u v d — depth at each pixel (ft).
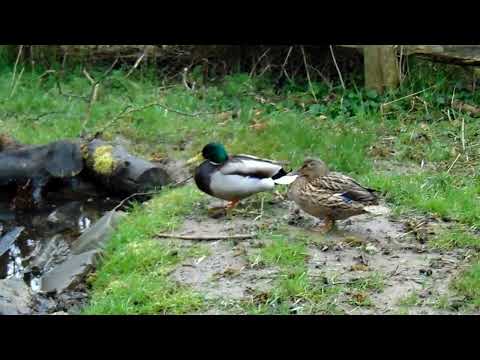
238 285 15.79
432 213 18.19
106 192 21.40
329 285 15.62
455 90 24.18
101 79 24.76
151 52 27.12
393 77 24.27
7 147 21.81
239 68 26.61
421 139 21.86
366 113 23.38
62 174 21.24
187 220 18.34
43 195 21.27
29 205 21.01
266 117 23.22
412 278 15.83
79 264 17.12
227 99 24.99
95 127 23.29
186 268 16.43
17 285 16.17
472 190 19.17
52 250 19.11
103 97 25.16
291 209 18.61
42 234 19.92
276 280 15.85
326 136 21.53
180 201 19.07
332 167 20.49
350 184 17.13
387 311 14.94
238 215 18.42
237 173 17.95
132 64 27.25
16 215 20.71
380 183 19.30
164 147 22.39
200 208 18.85
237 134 22.18
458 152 21.20
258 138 21.76
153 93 25.12
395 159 21.04
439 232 17.39
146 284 15.94
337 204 16.99
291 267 16.17
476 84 24.45
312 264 16.31
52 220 20.39
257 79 25.67
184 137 22.74
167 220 18.25
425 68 24.67
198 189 19.57
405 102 23.68
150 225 18.01
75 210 20.76
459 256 16.58
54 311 15.94
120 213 18.93
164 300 15.44
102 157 21.03
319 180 17.21
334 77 25.94
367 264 16.25
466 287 15.38
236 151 21.34
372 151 21.35
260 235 17.39
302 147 21.29
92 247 17.88
